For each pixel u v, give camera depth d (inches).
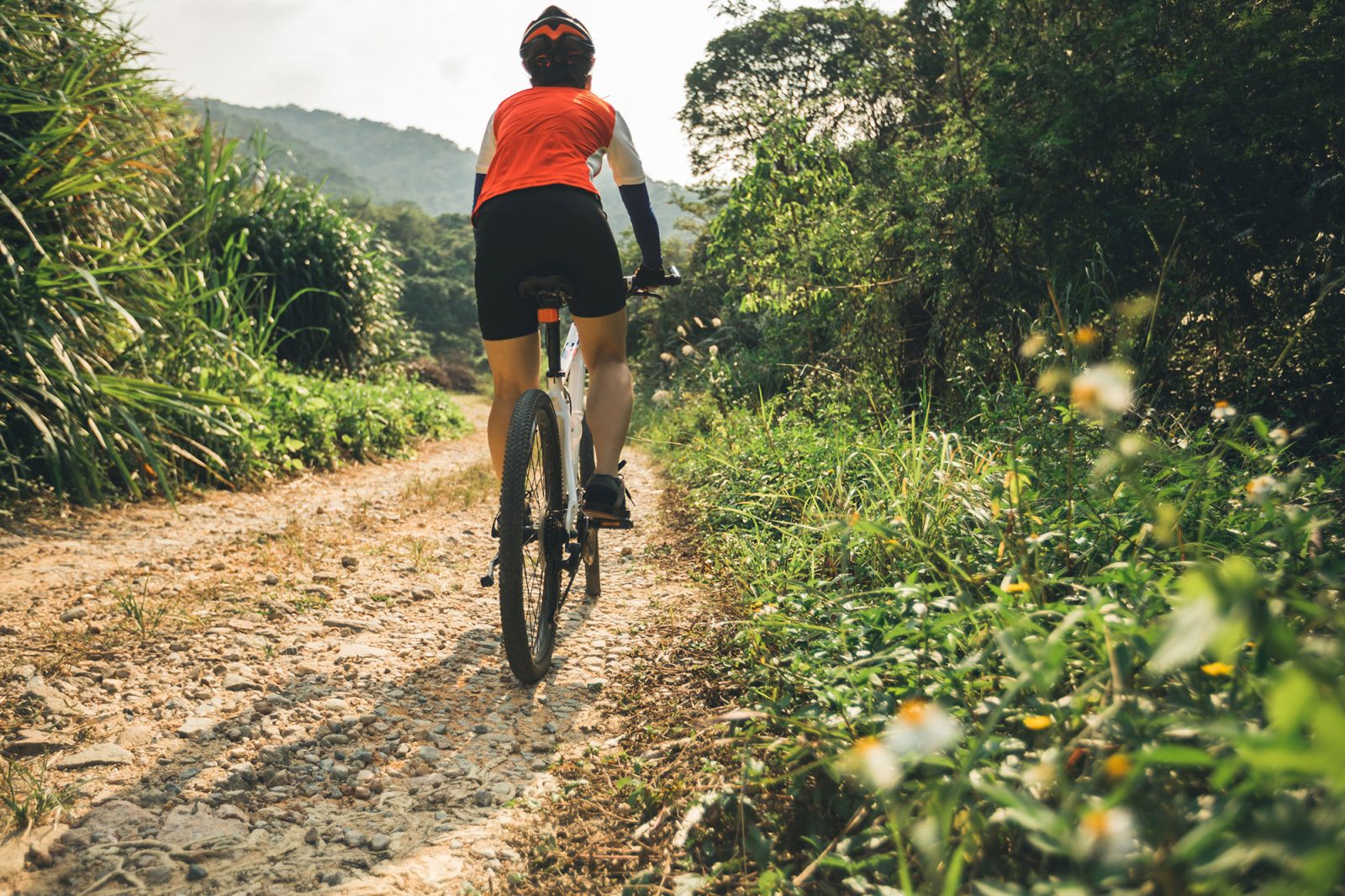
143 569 149.1
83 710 90.4
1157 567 69.9
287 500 233.0
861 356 261.0
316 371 448.8
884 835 54.0
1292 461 101.7
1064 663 58.1
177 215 307.0
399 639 118.8
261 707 92.7
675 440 340.5
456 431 533.3
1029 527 85.9
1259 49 175.0
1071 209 195.0
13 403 176.2
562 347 122.3
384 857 66.4
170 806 73.0
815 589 106.9
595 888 61.5
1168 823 40.9
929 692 62.6
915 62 361.4
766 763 68.8
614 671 105.4
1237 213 172.2
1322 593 57.2
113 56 241.9
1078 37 204.5
